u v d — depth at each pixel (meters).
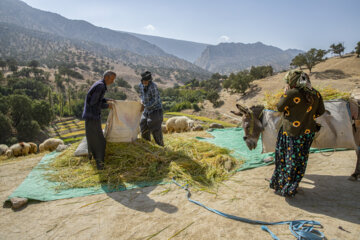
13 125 66.81
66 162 5.74
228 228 3.21
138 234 3.18
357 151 4.41
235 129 10.57
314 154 6.28
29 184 4.83
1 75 162.25
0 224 3.55
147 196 4.26
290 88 3.74
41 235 3.25
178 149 6.20
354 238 2.88
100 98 5.29
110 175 5.05
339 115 4.42
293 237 2.94
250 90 109.75
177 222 3.41
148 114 6.42
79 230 3.32
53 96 134.12
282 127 3.99
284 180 3.96
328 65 116.50
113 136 5.98
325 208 3.61
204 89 172.62
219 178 4.92
